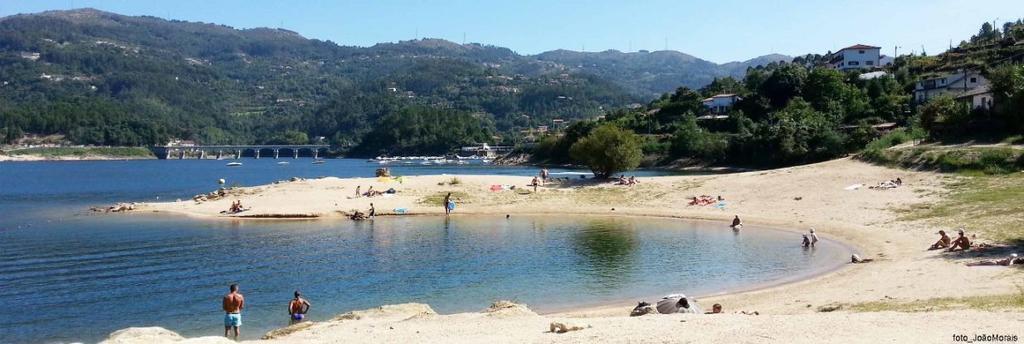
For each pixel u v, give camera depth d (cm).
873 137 12775
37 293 3684
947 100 9669
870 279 3434
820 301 3003
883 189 6769
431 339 2184
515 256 4634
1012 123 8269
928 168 7225
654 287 3628
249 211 7250
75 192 11569
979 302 2511
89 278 4059
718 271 4009
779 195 7188
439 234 5762
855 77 18288
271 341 2252
